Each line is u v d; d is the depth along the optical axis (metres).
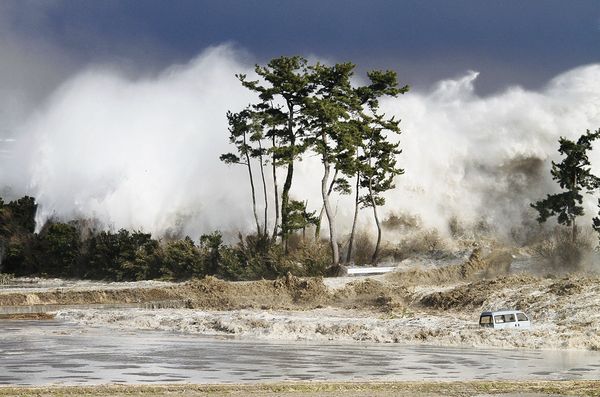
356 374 134.62
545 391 117.69
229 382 126.25
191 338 183.75
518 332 176.12
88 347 166.12
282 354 157.88
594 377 130.88
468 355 156.25
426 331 181.25
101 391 114.81
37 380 127.31
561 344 166.88
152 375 132.88
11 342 173.38
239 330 193.75
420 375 133.62
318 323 195.12
